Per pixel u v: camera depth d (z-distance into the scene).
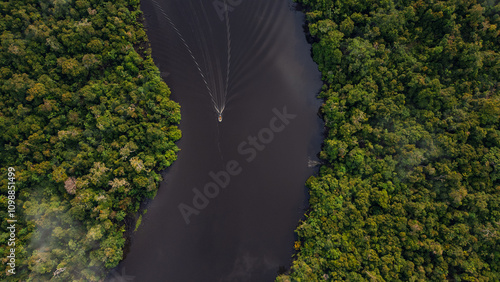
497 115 54.00
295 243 59.44
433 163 55.81
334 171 60.06
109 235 57.66
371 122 59.53
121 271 59.41
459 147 54.72
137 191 60.44
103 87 58.59
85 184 55.75
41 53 56.88
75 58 57.97
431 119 56.31
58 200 55.38
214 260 60.94
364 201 55.47
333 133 60.50
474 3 56.16
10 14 56.38
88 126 57.66
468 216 53.22
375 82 59.19
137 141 59.69
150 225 61.38
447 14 56.06
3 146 54.66
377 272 52.31
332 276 53.88
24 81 54.59
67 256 54.62
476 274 51.25
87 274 55.78
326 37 60.88
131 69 61.06
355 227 54.75
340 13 61.25
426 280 52.28
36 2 57.62
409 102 58.81
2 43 54.59
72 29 57.84
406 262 52.38
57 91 56.16
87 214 56.12
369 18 59.31
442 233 53.12
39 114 55.88
